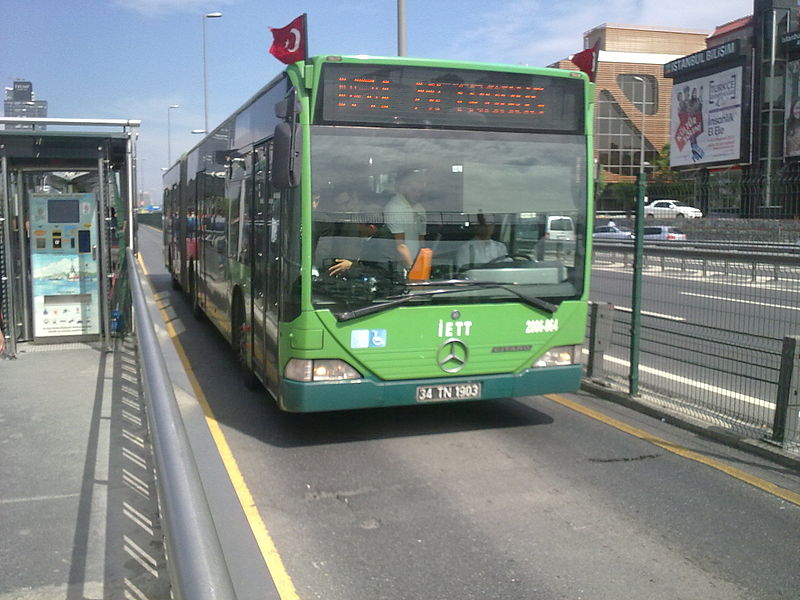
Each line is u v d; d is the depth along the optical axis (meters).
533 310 6.23
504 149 6.16
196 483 2.03
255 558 4.21
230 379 8.84
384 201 5.84
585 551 4.27
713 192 9.21
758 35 47.22
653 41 77.75
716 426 6.45
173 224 19.00
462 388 6.08
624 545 4.35
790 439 5.88
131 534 4.44
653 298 9.99
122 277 10.39
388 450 6.12
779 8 46.38
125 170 10.23
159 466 2.13
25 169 9.70
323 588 3.87
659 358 8.88
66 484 5.22
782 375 5.89
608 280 11.02
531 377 6.28
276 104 6.07
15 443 6.10
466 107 6.06
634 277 7.42
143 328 3.66
